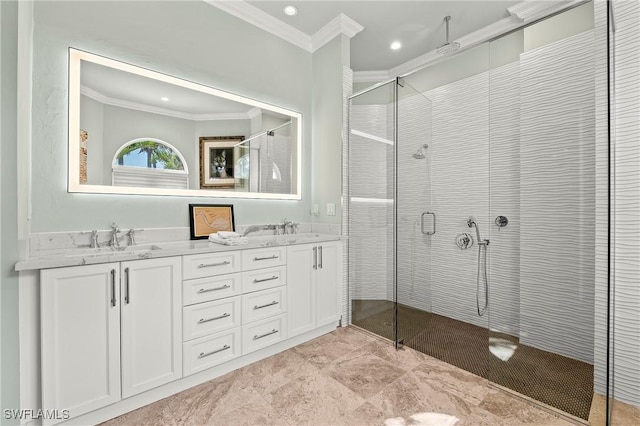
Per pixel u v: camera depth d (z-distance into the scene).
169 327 1.65
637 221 1.54
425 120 2.76
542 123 1.79
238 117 2.54
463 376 1.89
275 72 2.80
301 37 2.95
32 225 1.61
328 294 2.57
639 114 1.53
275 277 2.17
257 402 1.62
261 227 2.65
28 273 1.28
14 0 1.25
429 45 3.07
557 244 1.72
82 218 1.79
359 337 2.50
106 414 1.48
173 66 2.18
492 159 2.02
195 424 1.46
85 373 1.38
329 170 2.89
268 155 2.74
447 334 2.55
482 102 2.68
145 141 2.06
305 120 3.04
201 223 2.28
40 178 1.64
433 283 3.04
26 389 1.27
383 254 2.55
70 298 1.35
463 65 2.83
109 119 1.91
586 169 1.63
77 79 1.77
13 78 1.26
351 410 1.56
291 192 2.91
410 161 2.61
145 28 2.05
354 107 2.76
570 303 1.68
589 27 1.62
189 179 2.26
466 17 2.60
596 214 1.58
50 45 1.68
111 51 1.90
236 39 2.53
